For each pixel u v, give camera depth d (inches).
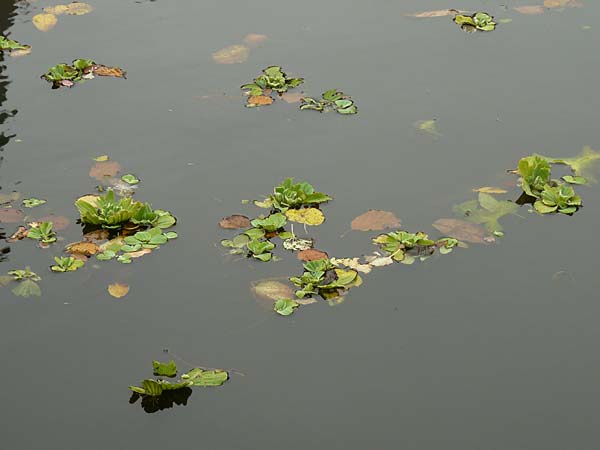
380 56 209.8
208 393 120.3
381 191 161.6
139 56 210.5
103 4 239.3
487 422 116.0
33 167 168.7
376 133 180.2
